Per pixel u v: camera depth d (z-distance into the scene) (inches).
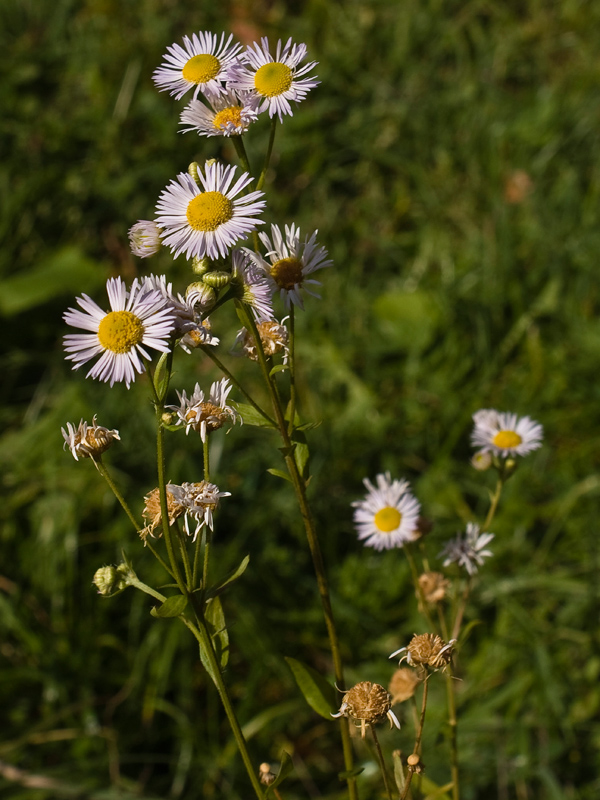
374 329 24.4
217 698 17.6
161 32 30.4
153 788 16.9
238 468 20.7
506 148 28.3
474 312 23.7
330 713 12.9
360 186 28.2
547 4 33.1
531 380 22.7
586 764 17.1
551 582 18.7
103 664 17.8
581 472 21.0
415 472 21.7
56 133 28.3
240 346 12.6
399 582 18.6
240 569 11.8
